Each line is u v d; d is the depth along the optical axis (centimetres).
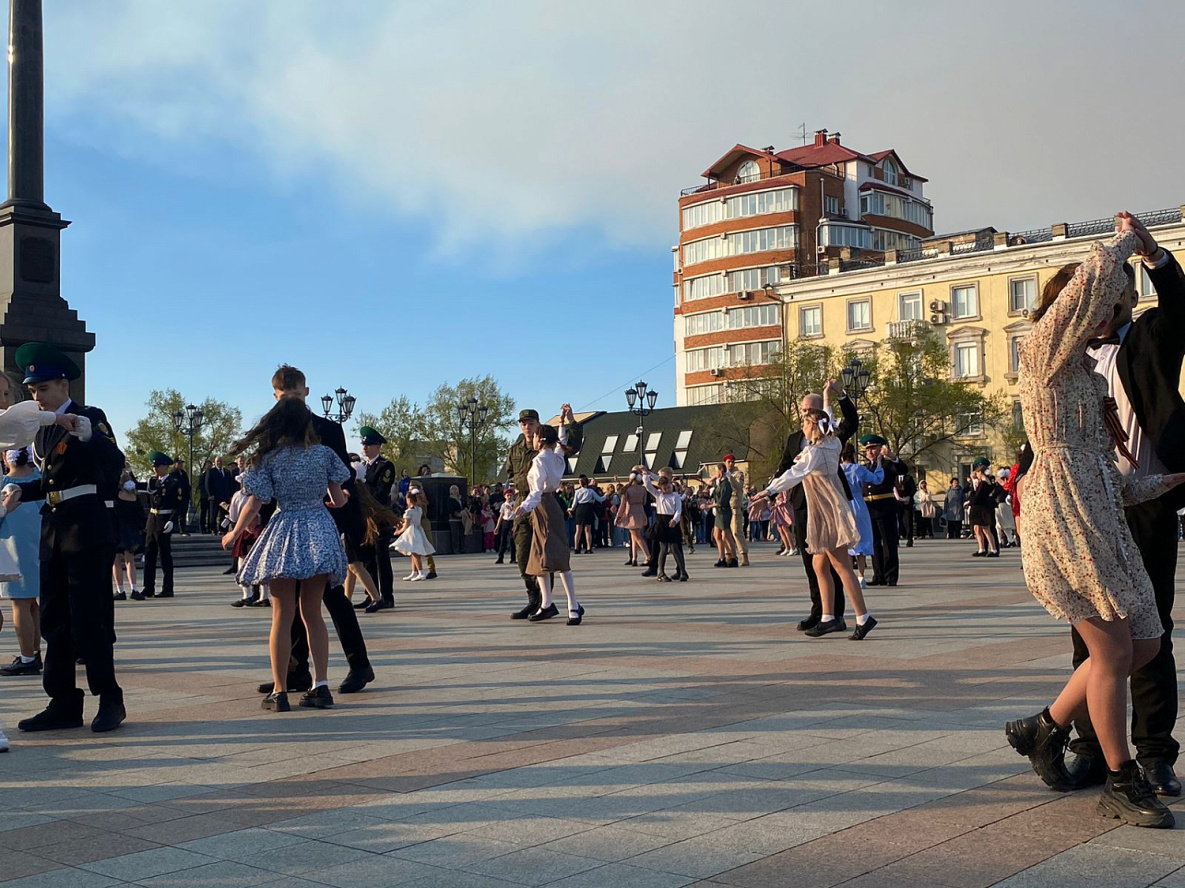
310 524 693
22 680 870
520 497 1209
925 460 6078
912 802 445
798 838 402
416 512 1966
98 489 654
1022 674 742
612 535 3700
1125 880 355
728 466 2252
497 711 663
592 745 560
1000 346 5941
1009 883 353
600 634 1054
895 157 8300
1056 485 420
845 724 594
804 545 1030
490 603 1461
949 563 2191
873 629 1043
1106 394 441
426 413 7712
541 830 418
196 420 4747
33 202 2253
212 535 2912
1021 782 473
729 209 7856
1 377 719
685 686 731
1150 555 459
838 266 6638
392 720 646
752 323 7719
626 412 7781
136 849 409
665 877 364
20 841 421
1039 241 5984
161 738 613
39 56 2298
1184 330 446
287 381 713
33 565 882
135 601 1645
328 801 469
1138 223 430
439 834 416
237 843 412
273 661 694
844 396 1007
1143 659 437
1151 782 450
